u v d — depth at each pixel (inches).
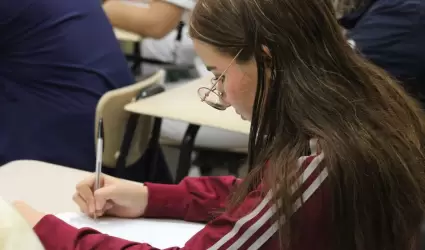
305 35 30.2
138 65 126.3
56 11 72.4
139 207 43.6
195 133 68.7
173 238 41.2
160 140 81.7
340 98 30.2
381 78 33.7
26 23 71.2
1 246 29.2
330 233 29.5
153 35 108.2
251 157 33.1
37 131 72.1
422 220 32.7
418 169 31.4
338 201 28.9
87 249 35.5
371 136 29.6
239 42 30.8
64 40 72.8
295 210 29.0
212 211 43.6
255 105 31.9
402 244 31.5
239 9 30.7
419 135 34.0
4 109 72.6
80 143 73.7
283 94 30.6
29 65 72.5
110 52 78.5
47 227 37.2
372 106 31.3
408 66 64.8
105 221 42.9
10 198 46.6
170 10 105.9
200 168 84.4
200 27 32.1
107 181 44.6
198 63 109.4
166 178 83.7
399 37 64.8
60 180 50.9
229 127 61.2
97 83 75.2
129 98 68.4
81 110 73.6
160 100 68.5
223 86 33.3
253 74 31.7
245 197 31.6
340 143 29.0
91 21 76.2
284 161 29.7
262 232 29.7
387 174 29.4
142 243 36.5
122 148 69.2
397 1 65.2
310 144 29.9
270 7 30.1
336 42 31.3
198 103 67.9
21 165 53.6
